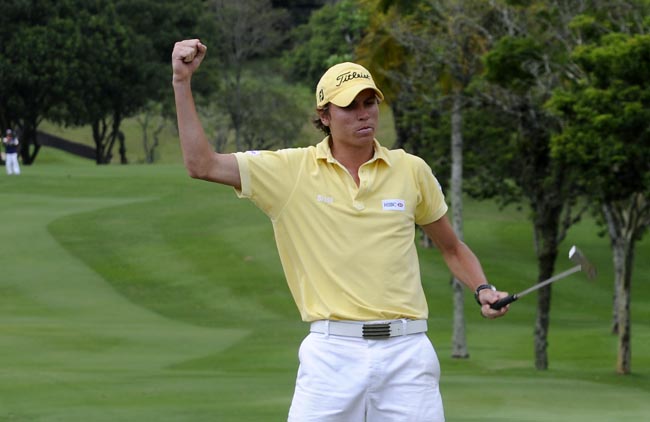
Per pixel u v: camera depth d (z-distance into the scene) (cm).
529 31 7319
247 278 12081
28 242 12794
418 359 1628
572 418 4281
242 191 1645
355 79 1625
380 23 8506
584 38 7038
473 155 11200
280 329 9731
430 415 1622
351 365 1612
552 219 7825
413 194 1675
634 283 13738
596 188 6994
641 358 8731
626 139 6388
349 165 1666
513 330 10494
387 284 1623
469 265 1791
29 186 16600
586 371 7669
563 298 12719
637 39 6209
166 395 4912
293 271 1680
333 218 1633
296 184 1648
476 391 5381
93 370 6306
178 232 13900
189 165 1609
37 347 7538
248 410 4272
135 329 9025
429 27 8244
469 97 8262
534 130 7706
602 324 11169
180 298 11319
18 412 4222
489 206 17088
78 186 16825
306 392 1627
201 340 8631
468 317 11406
